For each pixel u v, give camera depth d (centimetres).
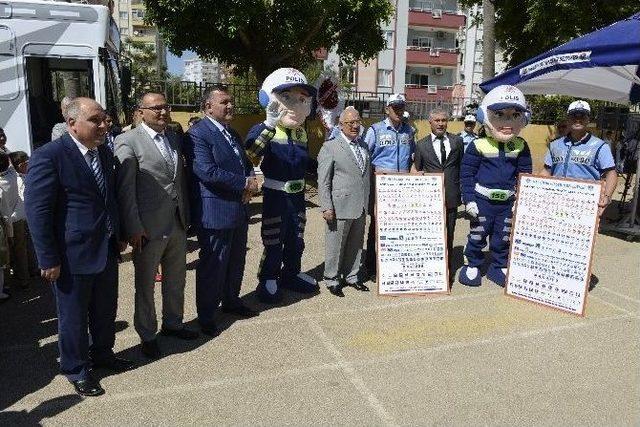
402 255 543
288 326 462
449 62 4112
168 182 389
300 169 516
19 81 748
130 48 4244
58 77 794
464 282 576
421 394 358
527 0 1413
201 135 413
